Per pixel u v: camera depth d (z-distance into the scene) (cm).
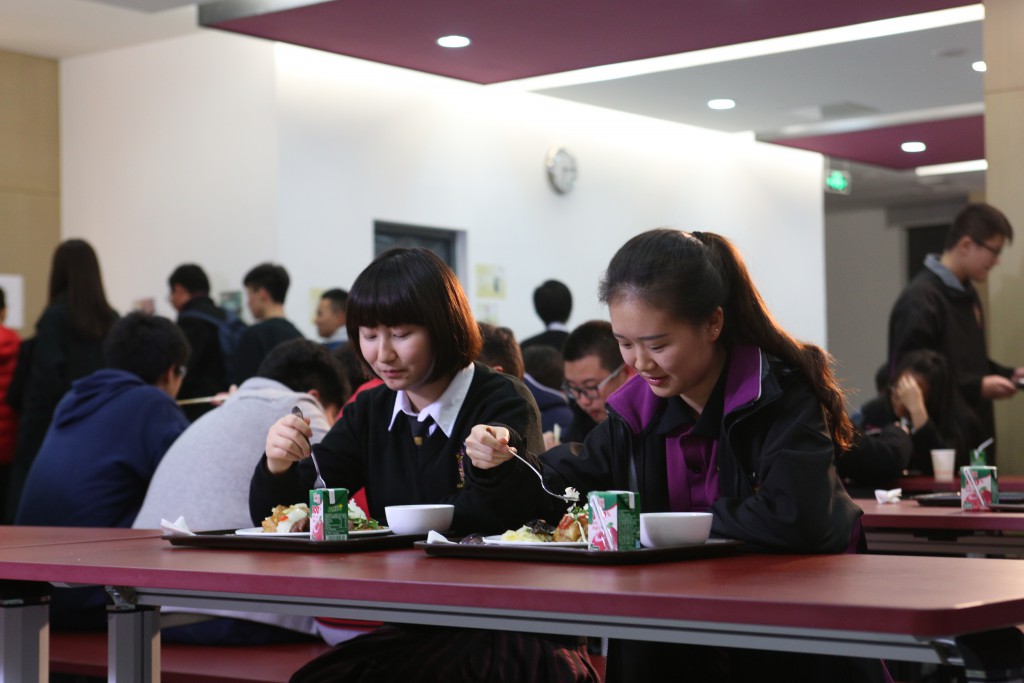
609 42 629
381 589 151
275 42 641
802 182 1100
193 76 731
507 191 836
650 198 948
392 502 232
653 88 775
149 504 300
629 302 188
